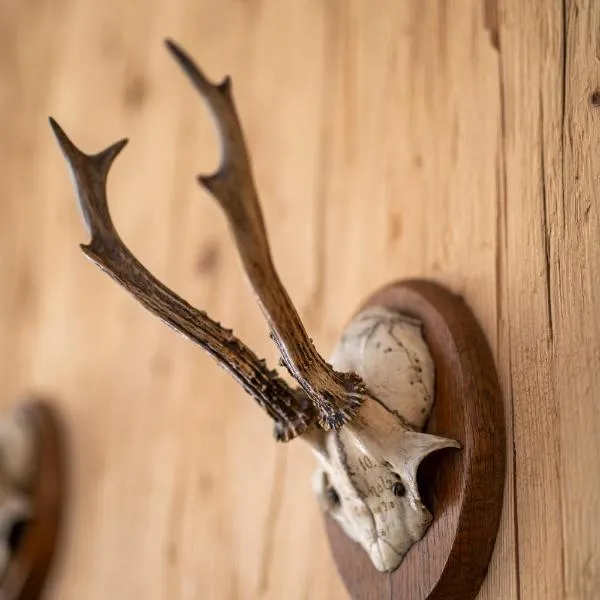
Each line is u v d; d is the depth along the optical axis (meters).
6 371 1.10
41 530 0.96
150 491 0.88
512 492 0.61
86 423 0.97
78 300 1.02
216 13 0.93
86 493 0.95
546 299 0.61
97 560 0.91
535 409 0.60
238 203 0.65
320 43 0.82
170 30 0.98
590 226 0.59
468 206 0.67
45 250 1.08
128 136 1.00
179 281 0.91
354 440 0.60
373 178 0.75
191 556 0.83
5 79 1.21
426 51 0.72
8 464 0.97
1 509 0.95
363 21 0.79
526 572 0.59
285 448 0.78
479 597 0.61
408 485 0.60
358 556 0.65
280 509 0.77
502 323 0.63
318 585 0.73
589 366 0.58
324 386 0.58
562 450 0.59
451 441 0.60
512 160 0.65
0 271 1.14
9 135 1.18
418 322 0.65
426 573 0.60
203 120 0.92
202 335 0.58
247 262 0.63
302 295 0.80
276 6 0.87
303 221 0.81
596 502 0.57
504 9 0.67
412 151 0.72
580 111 0.61
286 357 0.58
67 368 1.01
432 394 0.63
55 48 1.13
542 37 0.64
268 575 0.77
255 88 0.88
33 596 0.95
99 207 0.60
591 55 0.61
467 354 0.62
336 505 0.64
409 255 0.71
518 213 0.64
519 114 0.65
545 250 0.62
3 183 1.17
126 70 1.02
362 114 0.77
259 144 0.86
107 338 0.97
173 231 0.92
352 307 0.76
